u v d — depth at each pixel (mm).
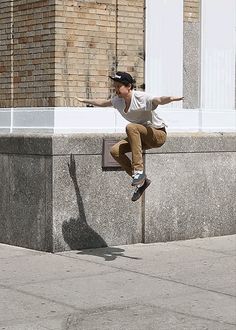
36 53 10469
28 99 10625
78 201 10102
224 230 11508
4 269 9062
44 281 8461
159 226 10820
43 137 9945
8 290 8047
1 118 11039
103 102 9211
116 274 8844
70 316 7109
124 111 9031
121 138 10383
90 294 7922
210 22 11680
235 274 8914
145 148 9172
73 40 10320
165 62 11219
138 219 10680
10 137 10438
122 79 8844
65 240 10047
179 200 10992
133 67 10891
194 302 7656
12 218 10523
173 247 10539
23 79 10695
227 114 11820
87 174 10141
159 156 10750
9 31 10867
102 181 10281
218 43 11773
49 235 9977
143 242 10719
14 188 10453
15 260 9570
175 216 10969
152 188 10711
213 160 11320
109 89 10680
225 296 7910
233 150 11539
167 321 6996
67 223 10039
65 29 10242
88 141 10109
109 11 10641
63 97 10266
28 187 10242
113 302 7617
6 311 7242
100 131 10547
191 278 8688
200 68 11578
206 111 11586
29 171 10211
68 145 9953
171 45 11281
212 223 11367
